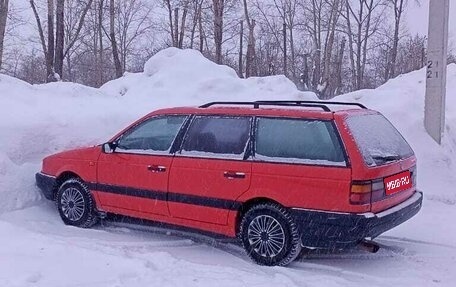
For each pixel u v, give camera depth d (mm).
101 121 9336
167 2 33844
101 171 7164
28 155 8344
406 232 7395
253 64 31969
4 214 7590
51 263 5688
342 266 6086
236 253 6520
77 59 35594
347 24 35156
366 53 37500
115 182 7035
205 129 6543
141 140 7000
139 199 6836
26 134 8461
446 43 10328
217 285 5230
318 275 5715
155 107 10656
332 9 30469
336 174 5605
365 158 5617
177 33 33438
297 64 38469
